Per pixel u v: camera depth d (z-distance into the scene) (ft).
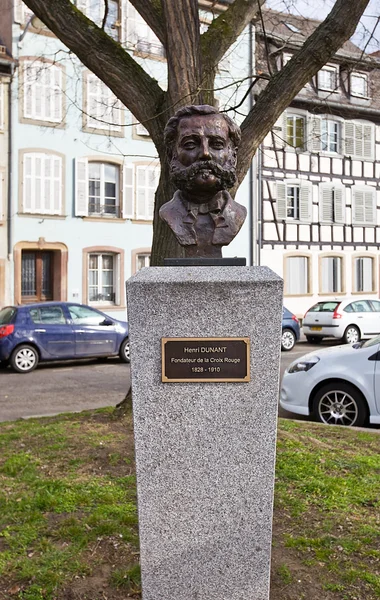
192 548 10.36
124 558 11.89
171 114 20.58
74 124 68.08
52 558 11.80
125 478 15.55
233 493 10.32
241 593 10.43
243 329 10.20
